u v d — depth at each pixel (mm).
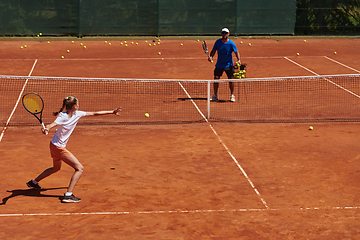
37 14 45312
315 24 51250
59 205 11477
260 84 28578
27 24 45406
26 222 10508
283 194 12359
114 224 10477
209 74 31547
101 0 45812
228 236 10000
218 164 14664
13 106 22266
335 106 23391
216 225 10508
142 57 38000
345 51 42094
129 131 18562
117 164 14500
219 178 13461
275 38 48594
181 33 47562
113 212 11133
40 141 16891
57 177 13375
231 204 11688
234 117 21188
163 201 11820
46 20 45594
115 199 11898
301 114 21828
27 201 11672
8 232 9992
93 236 9883
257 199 12008
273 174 13820
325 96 25594
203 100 24656
